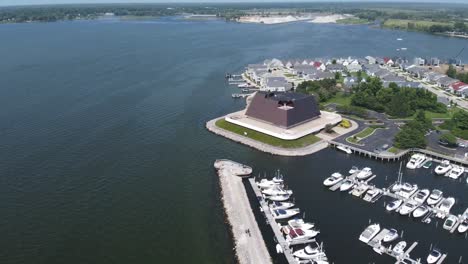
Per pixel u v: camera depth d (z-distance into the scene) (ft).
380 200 384.06
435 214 362.33
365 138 522.47
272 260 302.04
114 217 352.08
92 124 571.28
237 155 483.10
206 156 479.82
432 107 646.74
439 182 421.18
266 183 408.67
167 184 411.75
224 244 320.70
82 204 369.91
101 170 435.53
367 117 607.78
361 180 424.05
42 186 398.21
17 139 508.94
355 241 322.55
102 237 325.01
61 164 445.37
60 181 409.08
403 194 387.34
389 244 321.11
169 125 578.66
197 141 522.47
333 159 472.44
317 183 418.31
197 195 392.47
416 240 325.62
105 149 488.44
